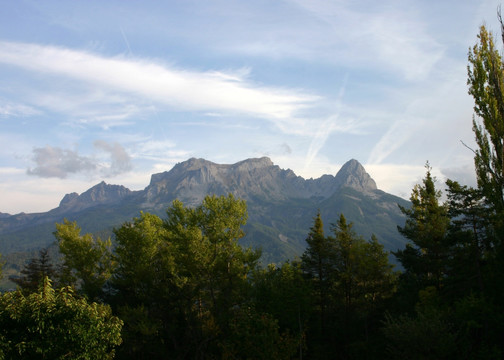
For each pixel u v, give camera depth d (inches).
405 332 877.8
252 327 1011.3
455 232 1178.0
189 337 1267.2
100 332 671.1
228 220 1205.7
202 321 1242.0
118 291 1331.2
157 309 1282.0
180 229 1185.4
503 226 1000.2
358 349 1374.3
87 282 1343.5
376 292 1530.5
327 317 1539.1
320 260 1555.1
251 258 1218.6
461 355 874.1
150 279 1256.8
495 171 1081.4
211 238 1202.0
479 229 1144.2
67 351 634.2
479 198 1116.5
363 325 1530.5
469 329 909.2
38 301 644.7
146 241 1284.4
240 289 1213.7
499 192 1085.8
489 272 1011.9
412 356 859.4
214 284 1211.2
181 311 1311.5
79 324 644.7
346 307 1525.6
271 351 962.1
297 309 1320.1
